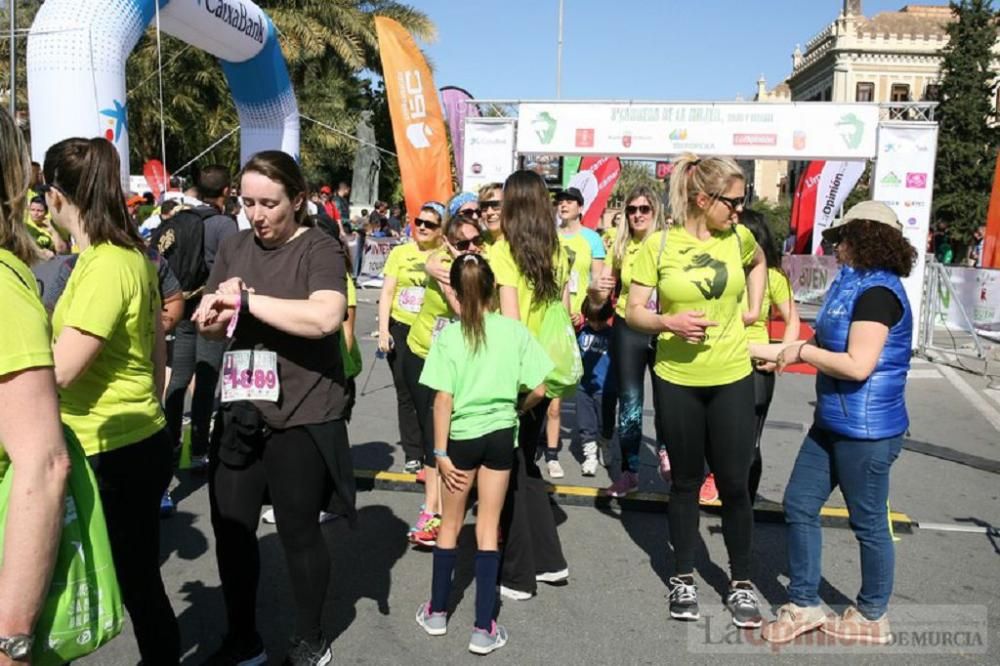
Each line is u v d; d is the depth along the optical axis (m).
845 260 3.43
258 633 3.39
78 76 8.31
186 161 25.12
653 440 7.04
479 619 3.45
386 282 5.62
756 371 4.70
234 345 3.03
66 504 1.88
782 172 66.81
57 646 1.87
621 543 4.71
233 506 3.09
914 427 7.75
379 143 33.00
